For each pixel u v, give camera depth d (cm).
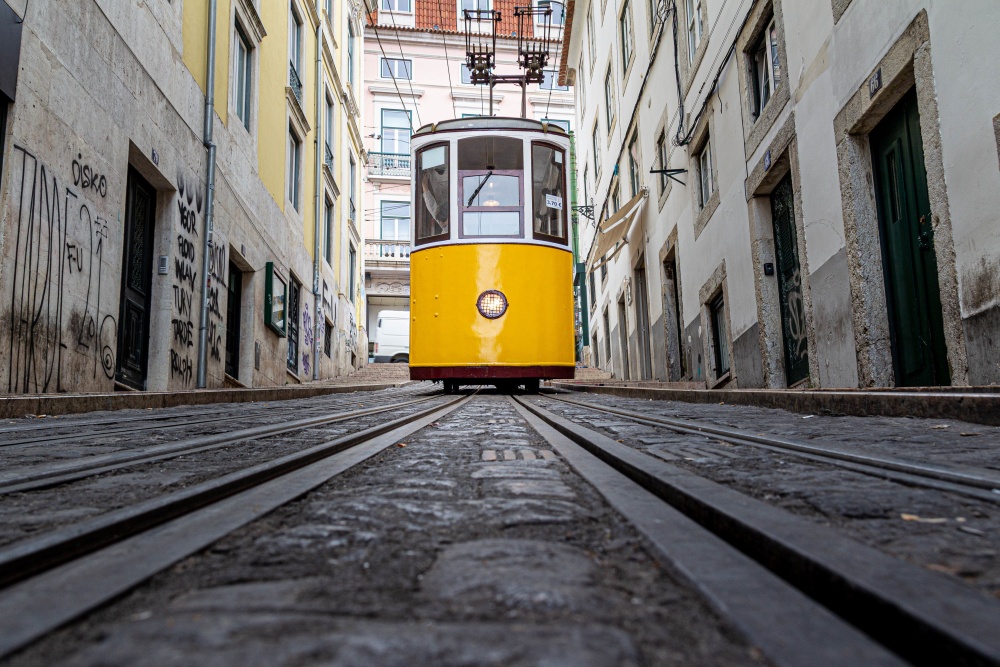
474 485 219
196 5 947
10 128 541
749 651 86
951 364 470
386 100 3403
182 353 889
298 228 1530
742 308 878
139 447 309
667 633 93
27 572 115
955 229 460
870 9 552
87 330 661
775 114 752
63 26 616
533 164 1096
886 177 579
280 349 1362
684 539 139
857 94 577
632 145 1592
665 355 1316
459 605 104
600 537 150
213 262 991
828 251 642
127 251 781
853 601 98
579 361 2856
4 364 533
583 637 88
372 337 3459
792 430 350
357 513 175
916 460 218
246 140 1157
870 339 579
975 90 432
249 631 90
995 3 411
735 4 859
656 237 1355
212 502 183
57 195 607
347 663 79
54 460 269
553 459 280
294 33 1541
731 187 905
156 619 96
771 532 126
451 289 1061
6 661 80
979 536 137
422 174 1115
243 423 442
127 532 145
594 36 2072
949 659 79
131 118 752
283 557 133
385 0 3444
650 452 272
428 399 846
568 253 1128
